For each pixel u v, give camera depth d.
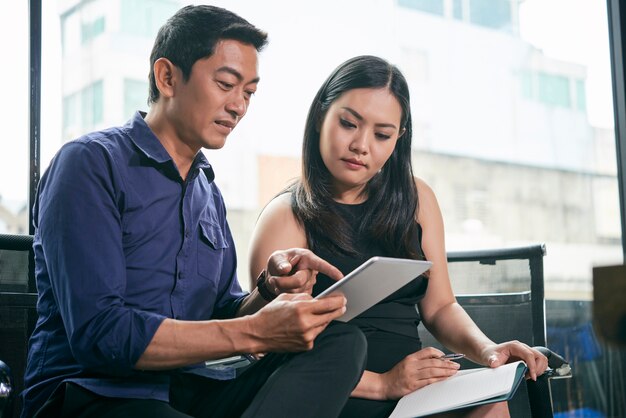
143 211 1.33
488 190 3.16
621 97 3.22
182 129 1.37
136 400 1.23
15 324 1.64
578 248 3.24
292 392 1.17
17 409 1.62
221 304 1.52
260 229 1.73
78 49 2.30
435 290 1.80
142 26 2.51
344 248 1.67
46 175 1.31
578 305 3.22
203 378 1.38
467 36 3.12
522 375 1.38
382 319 1.64
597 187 3.27
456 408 1.30
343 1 2.85
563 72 3.26
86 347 1.18
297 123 2.79
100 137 1.35
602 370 3.12
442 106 3.08
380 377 1.53
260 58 1.39
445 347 1.92
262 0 2.71
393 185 1.75
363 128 1.65
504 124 3.18
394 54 2.95
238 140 2.78
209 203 1.49
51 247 1.23
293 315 1.14
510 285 2.00
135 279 1.32
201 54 1.33
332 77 1.73
